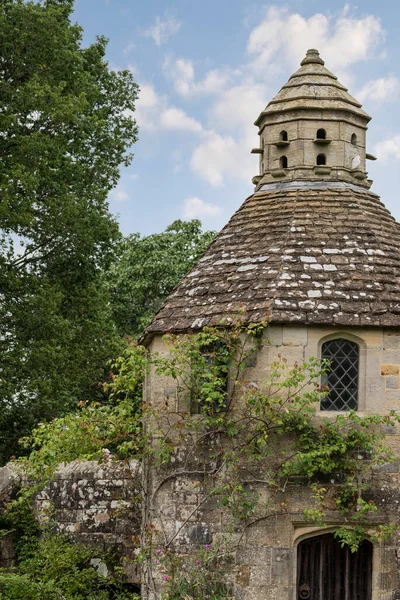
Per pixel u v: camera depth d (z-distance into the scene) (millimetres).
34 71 22031
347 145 15195
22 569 15195
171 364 12969
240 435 12883
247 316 12977
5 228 20719
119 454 14641
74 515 15914
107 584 15031
